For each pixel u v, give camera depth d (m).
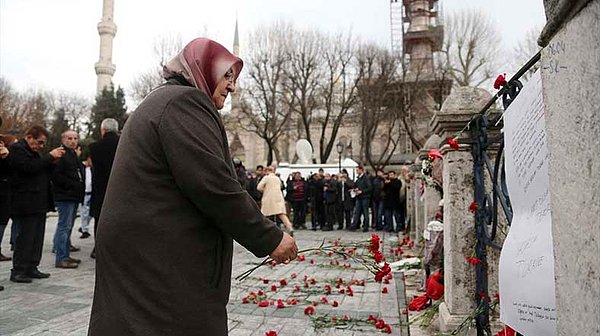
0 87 40.28
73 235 10.76
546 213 1.71
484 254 3.10
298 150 25.88
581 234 1.05
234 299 4.93
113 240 1.60
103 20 46.41
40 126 5.60
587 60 1.01
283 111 29.77
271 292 5.27
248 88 29.28
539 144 1.77
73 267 6.58
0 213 5.44
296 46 29.02
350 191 13.73
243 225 1.62
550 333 1.61
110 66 46.47
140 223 1.58
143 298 1.54
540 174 1.76
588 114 1.01
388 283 5.73
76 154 6.82
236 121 32.41
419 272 6.49
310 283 5.79
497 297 3.06
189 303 1.56
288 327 3.88
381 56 29.73
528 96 1.90
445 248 3.63
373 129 30.97
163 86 1.79
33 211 5.59
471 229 3.38
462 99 3.38
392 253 8.37
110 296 1.58
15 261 5.60
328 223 13.56
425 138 29.31
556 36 1.18
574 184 1.09
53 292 5.05
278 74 28.89
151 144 1.62
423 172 5.27
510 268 1.99
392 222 12.73
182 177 1.57
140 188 1.61
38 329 3.70
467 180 3.43
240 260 7.83
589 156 1.01
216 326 1.62
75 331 3.65
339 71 30.03
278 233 1.72
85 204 9.99
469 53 31.02
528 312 1.80
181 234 1.60
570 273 1.11
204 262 1.63
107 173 6.36
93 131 39.59
